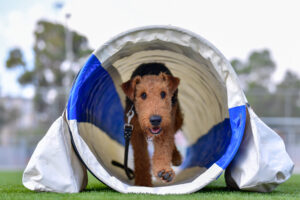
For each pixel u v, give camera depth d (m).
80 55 23.94
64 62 23.89
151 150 5.08
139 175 4.07
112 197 3.02
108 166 4.38
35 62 23.88
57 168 3.36
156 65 4.64
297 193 3.63
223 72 3.54
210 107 5.00
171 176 3.73
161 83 4.07
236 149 3.30
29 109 14.97
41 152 3.37
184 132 6.50
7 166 14.83
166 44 3.86
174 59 4.66
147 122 3.72
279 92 15.79
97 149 4.35
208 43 3.51
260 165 3.30
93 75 3.80
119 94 5.40
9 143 15.15
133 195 3.17
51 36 24.33
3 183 4.82
